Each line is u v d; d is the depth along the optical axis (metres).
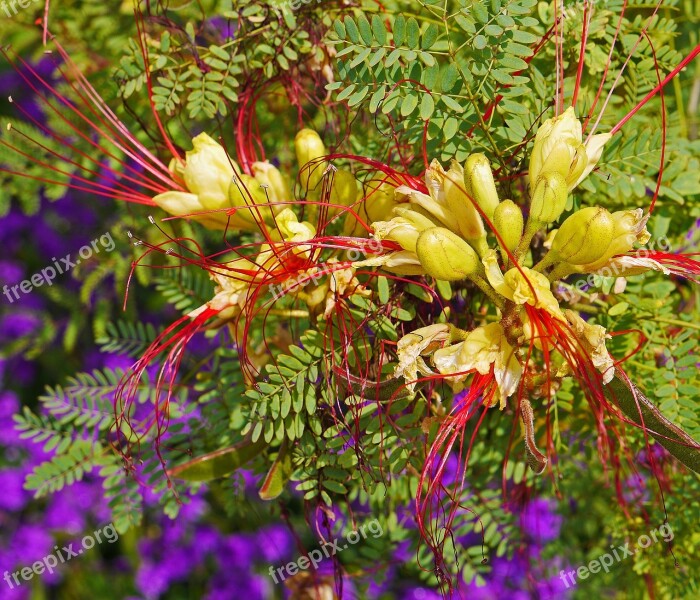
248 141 0.54
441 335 0.44
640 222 0.42
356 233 0.47
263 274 0.46
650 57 0.50
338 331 0.47
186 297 0.55
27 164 0.59
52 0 0.58
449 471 0.56
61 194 0.59
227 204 0.48
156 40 0.54
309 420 0.48
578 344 0.42
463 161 0.46
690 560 0.52
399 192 0.45
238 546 0.88
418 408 0.48
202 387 0.53
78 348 0.90
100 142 0.58
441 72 0.47
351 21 0.46
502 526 0.53
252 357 0.50
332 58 0.51
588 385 0.44
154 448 0.53
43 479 0.54
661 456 0.52
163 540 0.90
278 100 0.54
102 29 0.57
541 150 0.43
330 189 0.46
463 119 0.46
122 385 0.49
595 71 0.50
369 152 0.51
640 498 0.54
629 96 0.51
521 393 0.43
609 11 0.50
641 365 0.50
